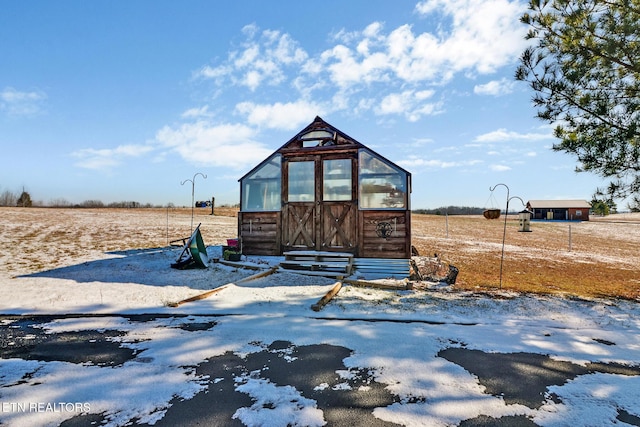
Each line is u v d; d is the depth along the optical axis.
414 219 52.19
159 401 3.37
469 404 3.39
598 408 3.37
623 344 5.12
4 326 5.60
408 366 4.23
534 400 3.49
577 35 7.15
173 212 46.59
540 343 5.11
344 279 9.13
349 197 10.97
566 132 7.80
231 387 3.66
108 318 6.05
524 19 7.60
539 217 64.50
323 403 3.37
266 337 5.17
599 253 19.44
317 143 11.67
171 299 7.17
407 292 8.24
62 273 9.57
